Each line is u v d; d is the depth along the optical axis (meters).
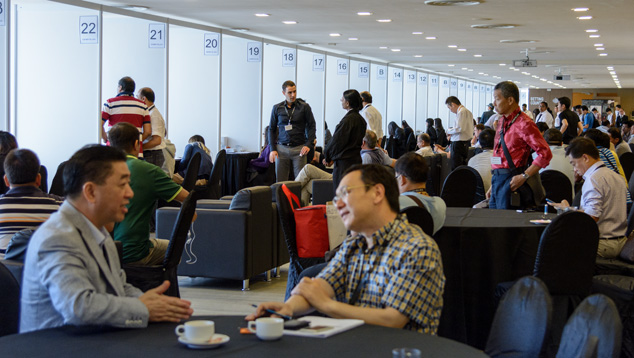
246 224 5.82
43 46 9.27
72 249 2.21
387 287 2.33
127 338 2.09
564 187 6.59
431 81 25.78
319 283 2.49
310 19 11.51
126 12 10.01
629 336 3.80
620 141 10.79
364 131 7.71
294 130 10.01
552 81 33.53
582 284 3.72
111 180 2.30
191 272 5.96
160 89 10.61
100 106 9.27
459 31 13.34
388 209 2.40
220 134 12.30
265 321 2.08
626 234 4.79
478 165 8.48
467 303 4.16
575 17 11.16
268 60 15.13
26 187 3.85
